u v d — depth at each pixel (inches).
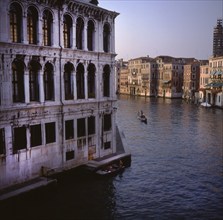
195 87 4146.2
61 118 899.4
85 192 847.7
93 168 953.5
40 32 820.0
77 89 963.3
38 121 832.9
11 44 746.2
